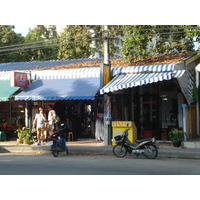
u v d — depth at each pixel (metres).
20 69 21.09
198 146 14.70
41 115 17.12
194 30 18.19
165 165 10.86
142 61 18.50
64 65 21.11
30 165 11.08
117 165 10.91
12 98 19.08
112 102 18.31
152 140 12.70
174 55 18.55
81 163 11.48
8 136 20.05
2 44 35.09
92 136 19.47
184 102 16.52
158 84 18.03
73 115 19.23
